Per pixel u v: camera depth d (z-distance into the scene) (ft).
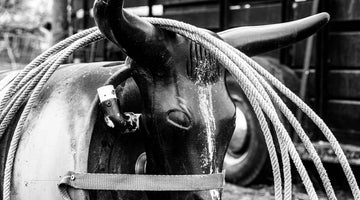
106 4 4.99
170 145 5.85
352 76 17.89
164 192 6.20
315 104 18.54
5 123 6.44
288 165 6.19
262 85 6.45
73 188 5.95
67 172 5.92
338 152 6.44
